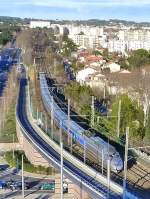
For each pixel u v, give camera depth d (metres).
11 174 146.38
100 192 96.31
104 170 116.81
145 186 107.62
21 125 171.50
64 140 147.38
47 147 138.75
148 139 145.62
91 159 126.75
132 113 157.38
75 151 135.12
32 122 177.12
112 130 152.38
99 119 161.25
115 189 97.81
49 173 145.38
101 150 122.38
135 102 180.00
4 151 168.75
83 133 138.88
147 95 190.88
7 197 127.06
